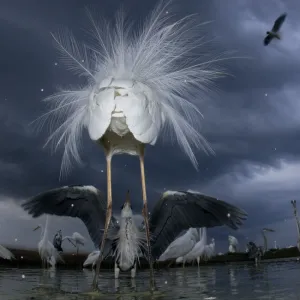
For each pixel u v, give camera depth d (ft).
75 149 21.59
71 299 17.17
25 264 43.27
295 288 19.15
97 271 19.66
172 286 21.74
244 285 21.26
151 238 22.11
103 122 17.58
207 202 21.54
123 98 17.74
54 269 40.73
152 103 18.71
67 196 21.95
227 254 54.54
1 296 18.07
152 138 18.35
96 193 22.00
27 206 21.90
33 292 19.39
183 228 21.97
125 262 22.27
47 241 43.16
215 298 16.57
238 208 21.54
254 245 48.65
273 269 33.30
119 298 17.25
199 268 40.11
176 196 21.65
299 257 51.26
